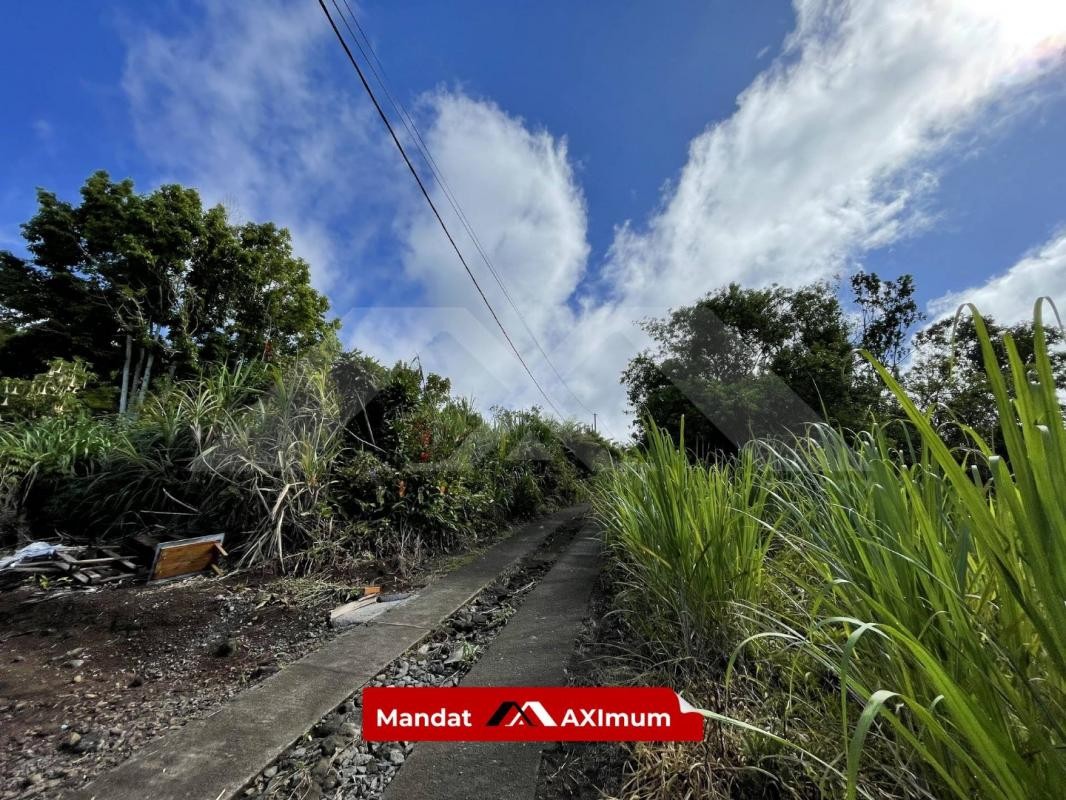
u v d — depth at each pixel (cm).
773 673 149
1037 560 64
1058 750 64
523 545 457
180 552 310
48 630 238
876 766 97
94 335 1102
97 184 1067
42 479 402
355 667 195
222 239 1160
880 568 98
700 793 108
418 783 124
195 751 139
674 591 181
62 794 123
